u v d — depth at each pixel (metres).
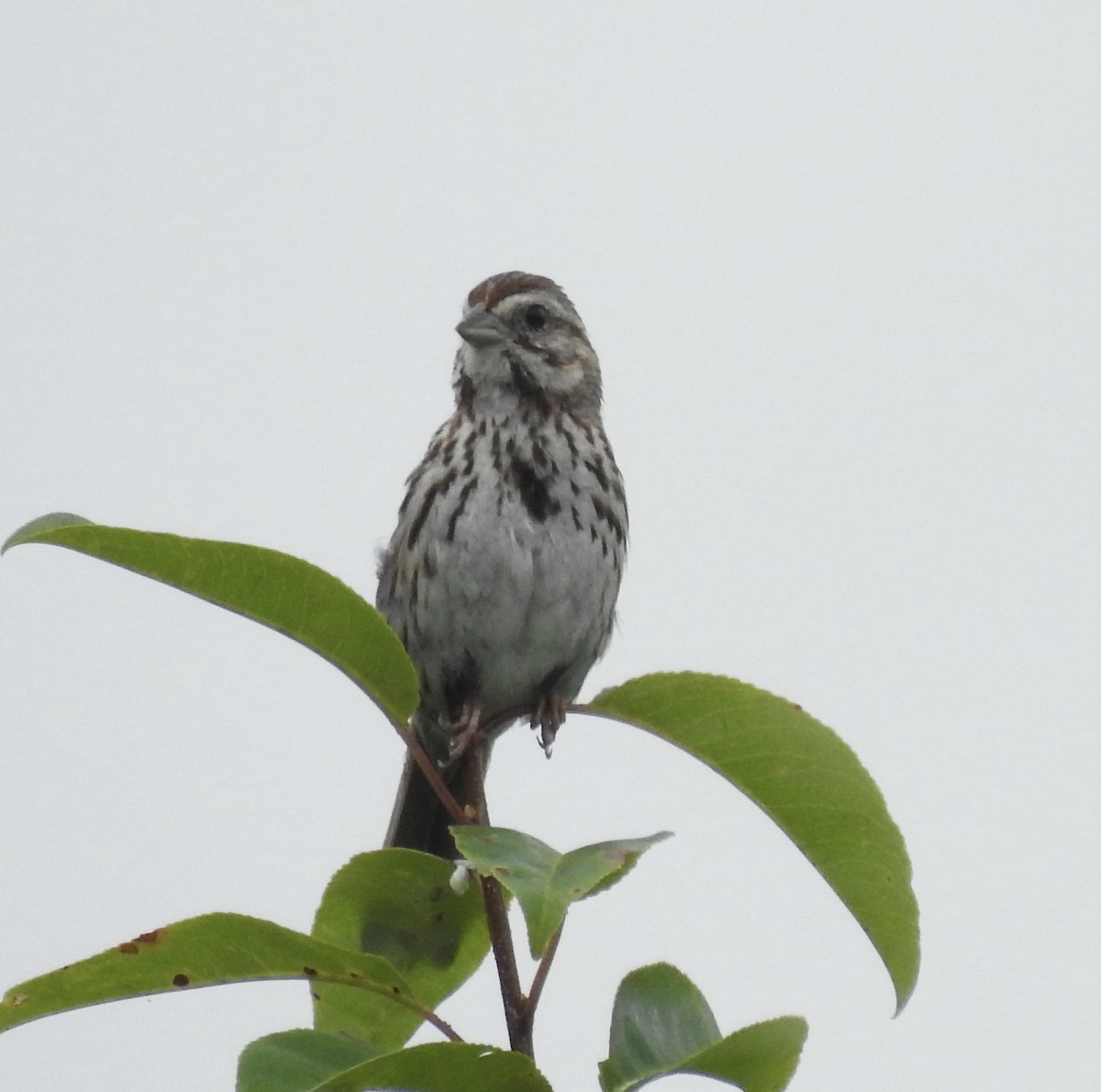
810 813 8.70
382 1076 6.95
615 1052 8.01
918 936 8.56
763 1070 7.82
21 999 7.62
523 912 6.95
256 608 8.29
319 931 9.16
